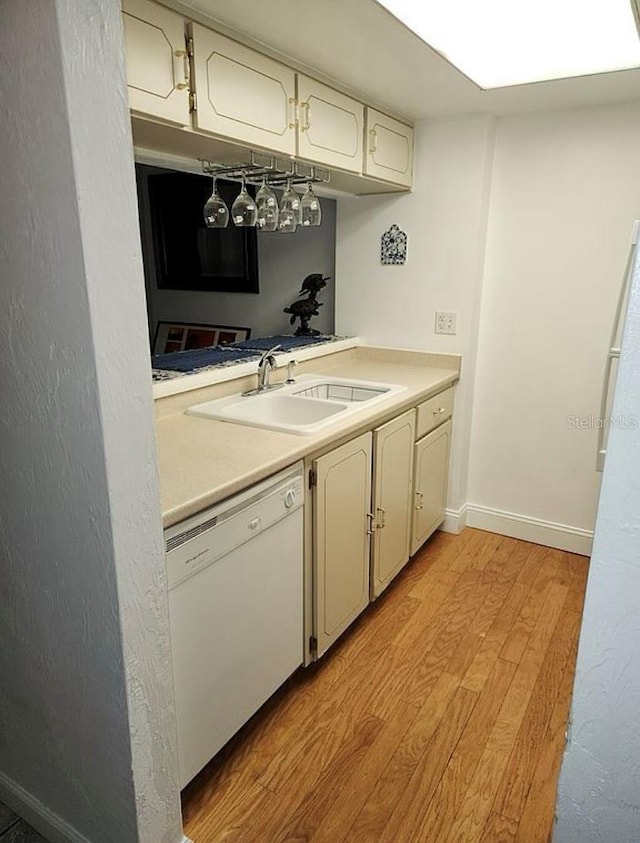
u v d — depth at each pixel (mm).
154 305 3609
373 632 2238
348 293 3061
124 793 1231
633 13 1558
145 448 1089
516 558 2803
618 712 754
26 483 1152
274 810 1516
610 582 710
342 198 2932
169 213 3359
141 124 1462
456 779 1602
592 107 2408
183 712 1410
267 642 1704
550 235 2604
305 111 1927
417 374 2730
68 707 1271
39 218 948
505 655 2105
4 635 1348
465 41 1733
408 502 2508
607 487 681
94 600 1123
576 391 2699
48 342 1014
